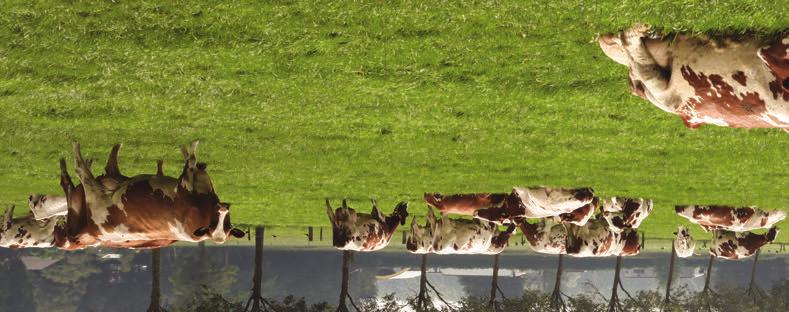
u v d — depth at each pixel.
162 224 16.08
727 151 21.42
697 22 11.63
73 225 16.92
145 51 14.30
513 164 23.72
